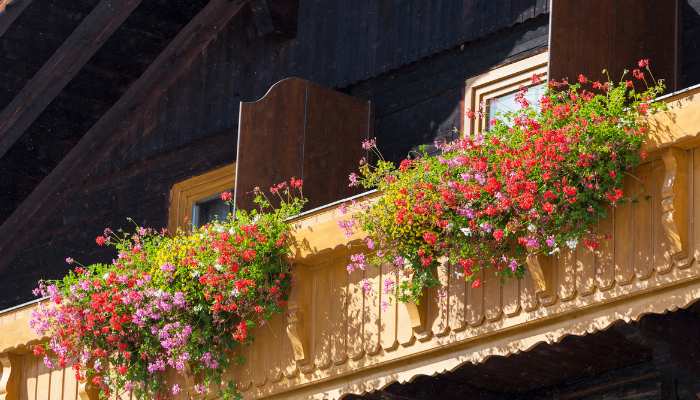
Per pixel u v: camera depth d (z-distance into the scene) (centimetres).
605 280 857
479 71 1182
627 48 1021
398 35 1250
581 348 948
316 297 1037
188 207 1419
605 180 857
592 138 859
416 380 1031
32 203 1545
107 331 1120
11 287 1553
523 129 909
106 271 1145
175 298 1062
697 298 817
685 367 872
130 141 1482
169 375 1126
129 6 1358
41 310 1152
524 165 878
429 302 959
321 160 1216
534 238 870
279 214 1061
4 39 1344
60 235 1524
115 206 1484
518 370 1012
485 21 1175
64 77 1416
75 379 1210
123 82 1446
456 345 943
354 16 1297
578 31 994
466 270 902
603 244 863
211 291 1056
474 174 908
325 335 1023
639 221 848
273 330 1062
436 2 1223
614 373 1009
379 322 991
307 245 1026
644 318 860
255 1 1352
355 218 974
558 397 1049
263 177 1177
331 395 1020
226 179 1392
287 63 1352
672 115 833
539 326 898
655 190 845
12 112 1429
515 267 890
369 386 996
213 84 1417
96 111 1466
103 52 1402
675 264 827
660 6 1052
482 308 923
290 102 1208
